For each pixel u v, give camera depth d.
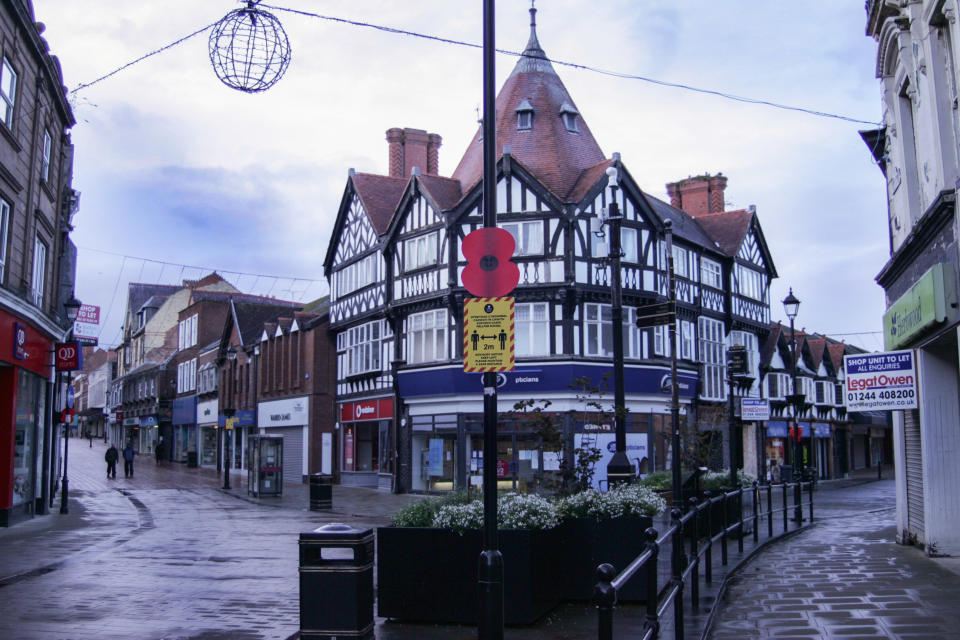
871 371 11.62
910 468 12.75
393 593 7.40
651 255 26.55
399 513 8.01
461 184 28.16
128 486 30.12
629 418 25.69
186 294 60.62
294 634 7.12
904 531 13.07
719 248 32.91
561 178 26.14
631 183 26.09
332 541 6.11
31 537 14.40
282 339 36.44
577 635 6.89
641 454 25.81
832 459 43.97
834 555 11.97
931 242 10.44
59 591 9.14
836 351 48.25
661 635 6.83
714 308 32.03
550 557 7.79
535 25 29.45
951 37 9.45
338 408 32.75
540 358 24.64
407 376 27.31
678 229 29.78
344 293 32.22
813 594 8.91
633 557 8.09
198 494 26.80
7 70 14.99
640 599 8.09
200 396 48.66
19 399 16.69
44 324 17.69
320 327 33.25
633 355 25.83
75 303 20.25
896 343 12.00
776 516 19.47
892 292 13.18
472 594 7.23
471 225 25.94
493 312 6.20
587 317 25.11
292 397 34.84
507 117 28.02
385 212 30.83
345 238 32.50
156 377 56.56
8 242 15.30
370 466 30.50
